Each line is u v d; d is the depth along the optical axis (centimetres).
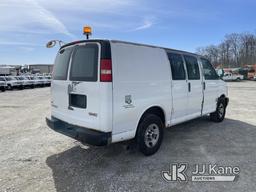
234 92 1914
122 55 375
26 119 805
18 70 5544
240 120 743
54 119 451
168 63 468
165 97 459
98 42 364
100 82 354
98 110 359
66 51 430
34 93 2080
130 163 410
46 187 332
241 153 453
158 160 421
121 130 377
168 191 320
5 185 338
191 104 545
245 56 7800
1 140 549
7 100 1460
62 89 425
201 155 443
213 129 626
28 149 485
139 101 402
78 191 321
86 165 404
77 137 384
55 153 460
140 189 326
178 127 647
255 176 360
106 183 342
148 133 432
